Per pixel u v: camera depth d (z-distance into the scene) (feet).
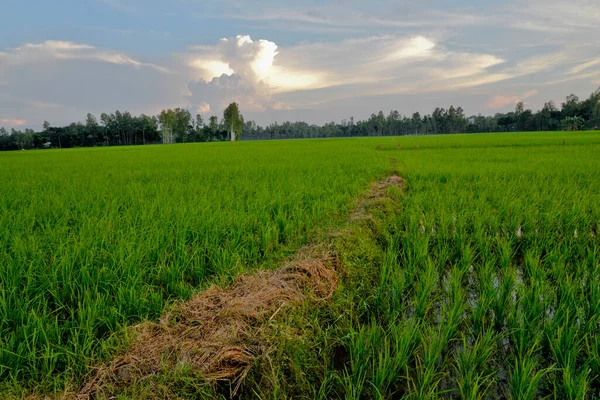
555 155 52.47
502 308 10.10
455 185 27.78
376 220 19.04
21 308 8.92
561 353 8.21
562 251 14.57
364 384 8.07
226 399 7.44
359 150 80.33
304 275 11.57
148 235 14.19
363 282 12.96
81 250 12.29
